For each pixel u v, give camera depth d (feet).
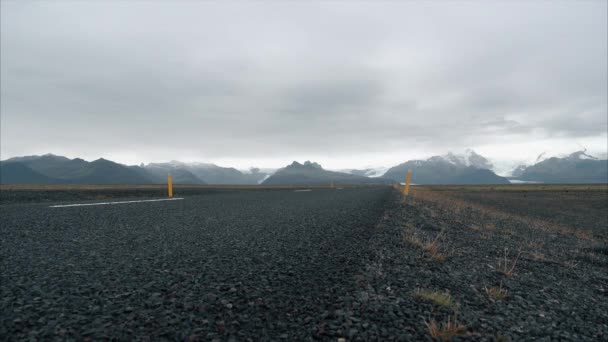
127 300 10.33
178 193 83.05
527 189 283.18
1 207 34.55
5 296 10.08
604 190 244.01
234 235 21.93
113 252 16.34
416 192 96.68
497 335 9.39
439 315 10.42
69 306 9.68
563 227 57.11
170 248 17.58
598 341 9.75
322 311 10.12
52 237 19.30
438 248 20.95
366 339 8.55
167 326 8.80
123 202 44.70
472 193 202.80
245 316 9.63
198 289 11.53
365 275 13.74
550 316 11.49
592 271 21.39
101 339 7.95
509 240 30.94
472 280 14.89
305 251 17.89
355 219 32.86
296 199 62.95
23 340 7.64
